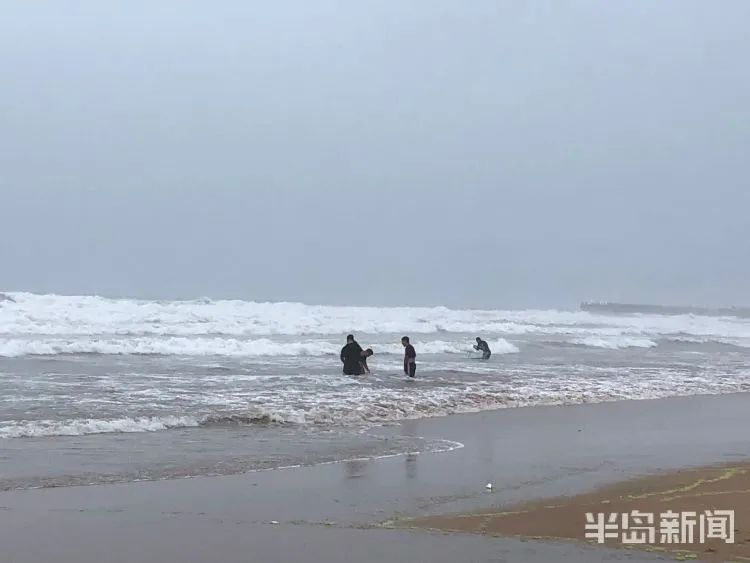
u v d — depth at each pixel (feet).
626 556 20.81
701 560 20.62
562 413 53.47
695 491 29.32
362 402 52.75
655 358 100.01
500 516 25.29
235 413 46.01
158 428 41.86
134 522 23.77
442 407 53.21
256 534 22.57
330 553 20.72
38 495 27.32
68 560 19.94
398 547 21.35
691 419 52.24
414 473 32.55
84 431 40.11
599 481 31.27
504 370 76.43
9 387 53.57
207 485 29.55
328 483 30.30
